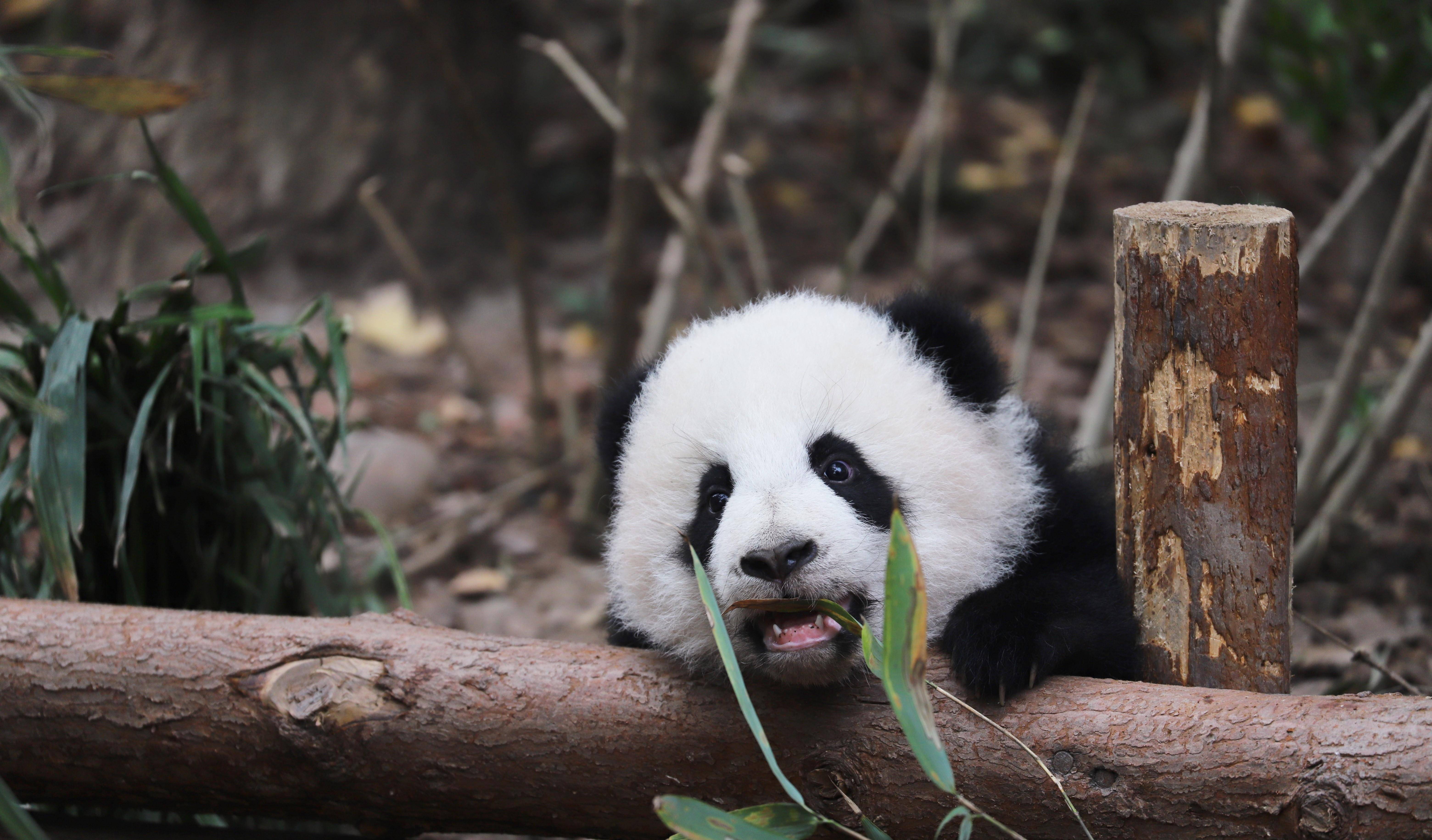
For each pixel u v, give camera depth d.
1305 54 5.36
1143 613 3.04
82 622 2.98
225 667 2.90
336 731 2.86
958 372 3.39
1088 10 11.28
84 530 3.85
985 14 11.59
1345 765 2.43
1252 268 2.80
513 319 8.67
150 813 3.70
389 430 7.13
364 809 2.97
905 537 2.45
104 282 8.35
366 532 6.23
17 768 2.97
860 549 3.00
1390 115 5.46
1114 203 9.72
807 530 2.90
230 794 2.96
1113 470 3.75
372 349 8.20
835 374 3.23
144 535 3.98
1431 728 2.42
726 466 3.17
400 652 2.93
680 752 2.87
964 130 10.70
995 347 3.54
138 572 3.93
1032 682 2.78
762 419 3.14
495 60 9.26
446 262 8.93
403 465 6.65
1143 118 10.88
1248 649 2.93
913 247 7.25
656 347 6.50
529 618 5.62
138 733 2.90
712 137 6.64
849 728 2.84
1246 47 10.29
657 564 3.29
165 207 8.49
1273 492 2.88
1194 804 2.56
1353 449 5.30
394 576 4.20
